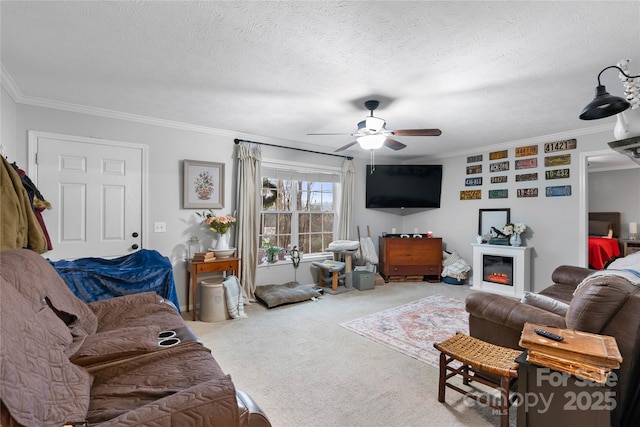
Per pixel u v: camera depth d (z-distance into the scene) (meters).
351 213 5.50
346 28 1.84
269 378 2.27
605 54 2.10
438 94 2.84
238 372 2.36
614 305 1.55
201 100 3.04
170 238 3.79
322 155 5.21
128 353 1.44
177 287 3.83
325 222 5.41
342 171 5.43
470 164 5.35
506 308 2.02
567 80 2.52
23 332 1.01
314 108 3.24
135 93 2.88
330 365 2.46
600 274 2.00
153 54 2.17
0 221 1.99
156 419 0.86
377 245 6.03
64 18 1.77
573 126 3.90
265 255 4.68
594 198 7.16
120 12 1.72
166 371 1.36
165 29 1.88
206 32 1.90
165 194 3.75
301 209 5.12
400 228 6.41
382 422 1.80
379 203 5.80
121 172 3.48
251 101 3.06
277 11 1.70
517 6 1.63
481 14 1.70
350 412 1.89
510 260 4.64
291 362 2.52
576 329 1.64
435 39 1.94
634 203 6.65
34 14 1.73
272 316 3.64
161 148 3.72
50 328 1.25
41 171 3.07
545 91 2.75
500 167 4.95
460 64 2.27
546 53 2.10
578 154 4.14
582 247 4.11
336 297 4.46
